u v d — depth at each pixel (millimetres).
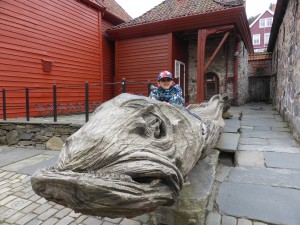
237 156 4527
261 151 4816
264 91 16094
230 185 3375
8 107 7277
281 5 8344
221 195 3090
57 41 8852
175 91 3344
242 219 2590
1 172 4391
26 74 7766
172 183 1640
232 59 11664
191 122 2447
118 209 1352
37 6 8078
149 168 1461
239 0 9273
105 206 1307
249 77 16297
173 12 10469
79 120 6594
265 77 16000
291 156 4488
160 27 10016
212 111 4340
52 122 6012
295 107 5848
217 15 8719
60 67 9000
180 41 11305
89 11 10414
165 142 1756
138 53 10953
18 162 4965
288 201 2908
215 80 12172
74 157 1404
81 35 9977
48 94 8555
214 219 2600
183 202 2314
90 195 1273
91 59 10547
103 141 1455
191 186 2572
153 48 10562
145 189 1444
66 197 1339
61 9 8992
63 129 5848
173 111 2164
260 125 7188
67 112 9242
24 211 2994
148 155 1524
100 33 11047
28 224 2721
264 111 10156
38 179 1378
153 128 1734
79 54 9883
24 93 7719
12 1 7285
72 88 9523
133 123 1629
